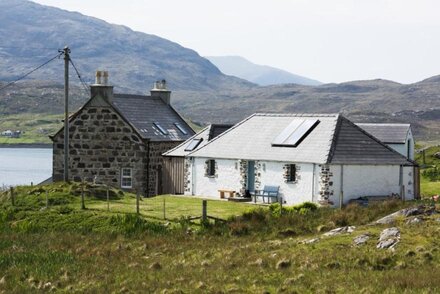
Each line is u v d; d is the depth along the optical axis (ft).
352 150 176.76
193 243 124.06
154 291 87.04
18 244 126.72
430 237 103.76
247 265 99.96
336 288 81.20
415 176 185.06
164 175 211.82
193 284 89.10
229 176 190.49
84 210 150.41
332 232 118.83
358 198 174.29
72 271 104.47
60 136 218.38
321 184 170.81
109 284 93.56
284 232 127.95
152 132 219.82
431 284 79.51
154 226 137.18
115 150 213.66
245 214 139.95
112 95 216.95
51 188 169.99
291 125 190.49
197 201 176.65
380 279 83.92
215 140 199.82
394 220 120.37
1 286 95.71
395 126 256.93
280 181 179.73
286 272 93.25
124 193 177.68
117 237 132.57
